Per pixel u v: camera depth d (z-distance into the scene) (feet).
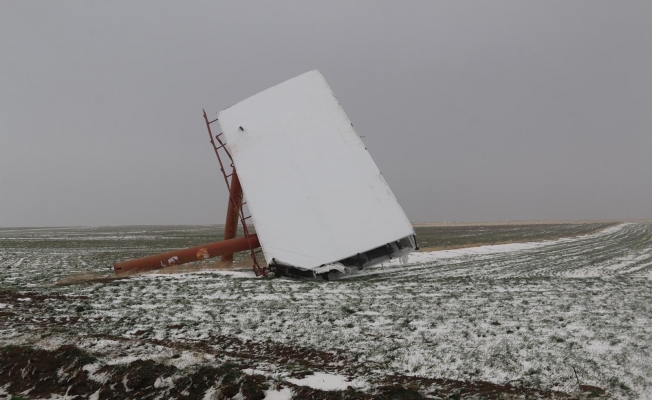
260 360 32.01
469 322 40.73
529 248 124.88
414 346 34.40
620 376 28.25
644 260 95.45
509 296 52.31
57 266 89.40
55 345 32.37
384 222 67.36
